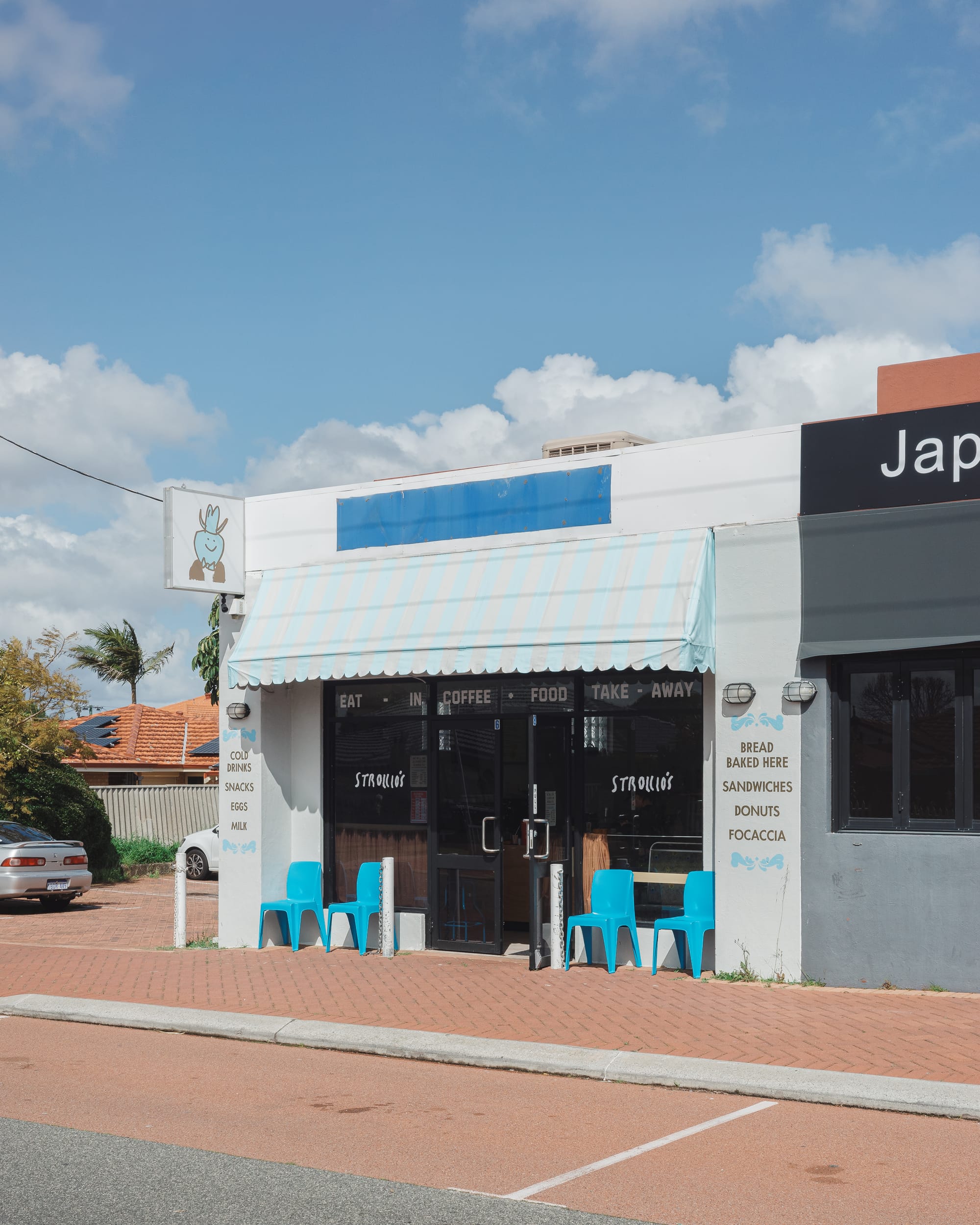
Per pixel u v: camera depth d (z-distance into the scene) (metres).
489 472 13.06
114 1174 6.20
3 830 19.95
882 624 10.84
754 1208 5.70
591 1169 6.30
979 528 10.52
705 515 11.82
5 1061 8.95
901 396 11.62
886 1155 6.54
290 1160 6.46
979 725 10.61
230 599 14.42
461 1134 6.96
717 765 11.50
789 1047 8.76
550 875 12.25
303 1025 9.74
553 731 12.67
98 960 13.38
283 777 14.28
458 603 12.57
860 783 11.06
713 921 11.47
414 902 13.62
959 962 10.38
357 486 13.93
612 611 11.55
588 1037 9.20
